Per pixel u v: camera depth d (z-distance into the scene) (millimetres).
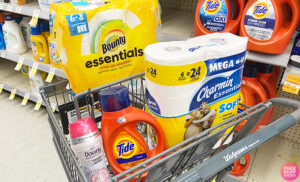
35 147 2137
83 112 883
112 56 814
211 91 738
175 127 732
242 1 1222
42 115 2594
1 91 3023
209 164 643
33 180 1813
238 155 684
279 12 1078
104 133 697
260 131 742
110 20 767
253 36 1170
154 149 765
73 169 714
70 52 732
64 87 2455
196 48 687
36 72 2432
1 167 1931
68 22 701
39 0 1922
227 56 718
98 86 829
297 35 1303
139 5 807
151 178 671
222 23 1272
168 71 656
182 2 2072
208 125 777
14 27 2398
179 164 695
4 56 2592
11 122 2479
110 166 727
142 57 881
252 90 1345
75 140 618
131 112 701
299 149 1771
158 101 716
